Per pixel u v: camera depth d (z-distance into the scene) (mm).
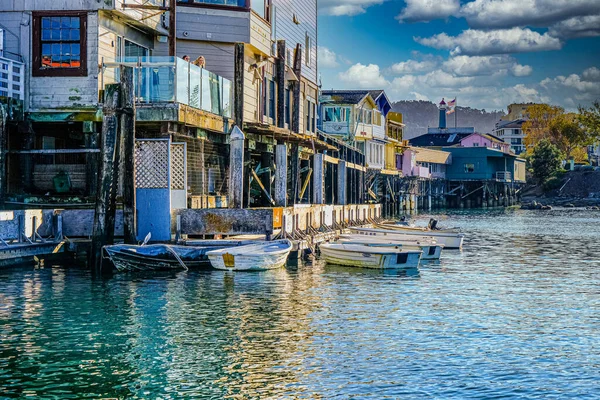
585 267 29344
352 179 53906
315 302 20094
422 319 18359
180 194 25078
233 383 13273
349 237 32281
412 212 89000
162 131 26094
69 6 27359
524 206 99688
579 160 151125
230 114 32188
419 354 15188
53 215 24141
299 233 29781
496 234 48906
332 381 13438
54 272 22922
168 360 14477
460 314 19094
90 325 16844
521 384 13484
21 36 27531
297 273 25297
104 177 22719
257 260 24281
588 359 15086
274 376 13656
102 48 27688
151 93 26031
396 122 87562
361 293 21766
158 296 19984
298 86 38906
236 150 26234
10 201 26531
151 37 32156
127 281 21828
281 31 40531
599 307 20344
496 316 18938
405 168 93500
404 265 27875
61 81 27484
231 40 33000
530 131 154000
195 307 18828
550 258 32875
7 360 14320
